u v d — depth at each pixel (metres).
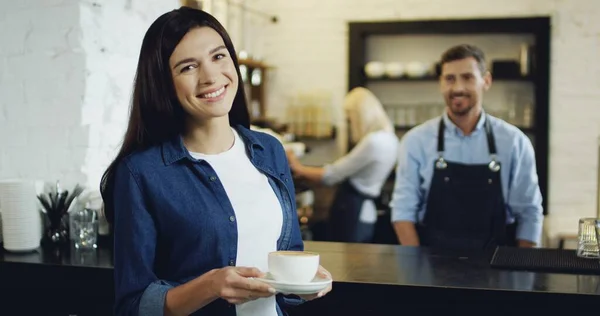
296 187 5.57
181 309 1.61
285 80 6.52
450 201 3.39
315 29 6.44
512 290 2.21
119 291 1.70
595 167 5.97
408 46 6.34
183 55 1.73
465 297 2.25
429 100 6.33
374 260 2.73
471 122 3.37
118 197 1.74
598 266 2.50
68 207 3.03
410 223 3.49
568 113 6.00
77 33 3.10
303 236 5.47
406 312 2.31
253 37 6.55
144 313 1.64
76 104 3.13
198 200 1.73
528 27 5.96
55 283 2.60
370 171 5.07
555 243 5.80
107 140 3.26
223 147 1.84
